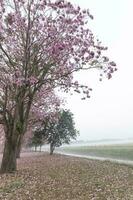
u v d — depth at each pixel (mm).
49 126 61750
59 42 29609
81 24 29781
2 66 31047
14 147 31969
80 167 35781
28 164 42625
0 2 29203
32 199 18922
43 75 30984
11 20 29594
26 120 31906
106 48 30297
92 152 74125
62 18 29797
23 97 31078
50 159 50688
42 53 30641
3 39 30484
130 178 27109
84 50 29891
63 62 30625
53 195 19891
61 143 63625
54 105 44469
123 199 18203
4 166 31812
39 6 29906
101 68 30359
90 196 19328
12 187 22891
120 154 60094
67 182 24734
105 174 29578
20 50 31062
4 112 31500
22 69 30516
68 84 31594
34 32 30469
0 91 32906
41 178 27078
